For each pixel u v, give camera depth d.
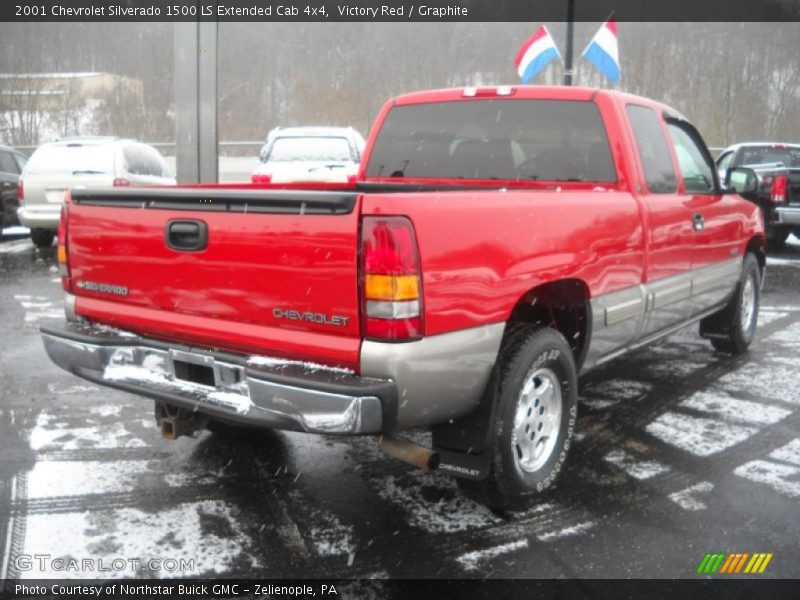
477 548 3.32
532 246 3.47
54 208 11.89
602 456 4.37
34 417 4.86
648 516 3.63
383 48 37.19
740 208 5.92
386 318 2.89
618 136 4.41
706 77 39.66
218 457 4.28
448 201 3.08
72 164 11.87
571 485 3.98
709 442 4.59
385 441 3.21
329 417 2.92
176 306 3.44
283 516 3.60
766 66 40.44
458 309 3.11
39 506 3.64
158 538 3.37
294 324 3.08
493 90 4.79
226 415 3.21
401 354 2.91
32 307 8.15
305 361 3.11
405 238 2.89
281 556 3.24
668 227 4.66
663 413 5.11
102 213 3.64
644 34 39.91
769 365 6.29
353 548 3.31
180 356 3.42
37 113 35.62
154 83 36.62
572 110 4.56
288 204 3.03
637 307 4.39
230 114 37.44
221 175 25.78
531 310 3.97
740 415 5.07
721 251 5.57
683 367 6.22
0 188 13.54
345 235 2.91
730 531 3.49
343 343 2.98
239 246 3.18
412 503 3.75
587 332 4.02
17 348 6.54
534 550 3.31
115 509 3.63
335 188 5.00
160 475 4.02
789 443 4.59
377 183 4.90
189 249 3.33
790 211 12.41
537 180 4.68
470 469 3.46
